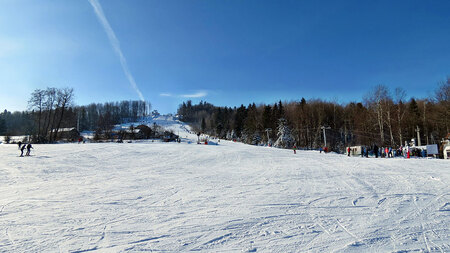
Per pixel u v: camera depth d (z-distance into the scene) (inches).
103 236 201.2
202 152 1245.7
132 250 175.8
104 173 607.8
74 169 661.9
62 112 2415.1
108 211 272.8
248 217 249.9
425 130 1924.2
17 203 307.3
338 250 175.8
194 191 383.6
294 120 2819.9
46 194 362.3
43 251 173.3
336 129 2701.8
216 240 193.8
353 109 2691.9
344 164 738.2
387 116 1806.1
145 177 542.9
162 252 173.3
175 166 773.9
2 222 233.9
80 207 289.1
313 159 938.1
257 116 3378.4
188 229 217.3
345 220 238.4
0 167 639.8
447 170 548.7
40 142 2006.6
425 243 186.2
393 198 317.7
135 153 1123.3
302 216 251.8
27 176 534.9
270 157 1047.6
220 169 702.5
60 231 211.5
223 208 283.7
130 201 319.3
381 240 192.2
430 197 318.7
